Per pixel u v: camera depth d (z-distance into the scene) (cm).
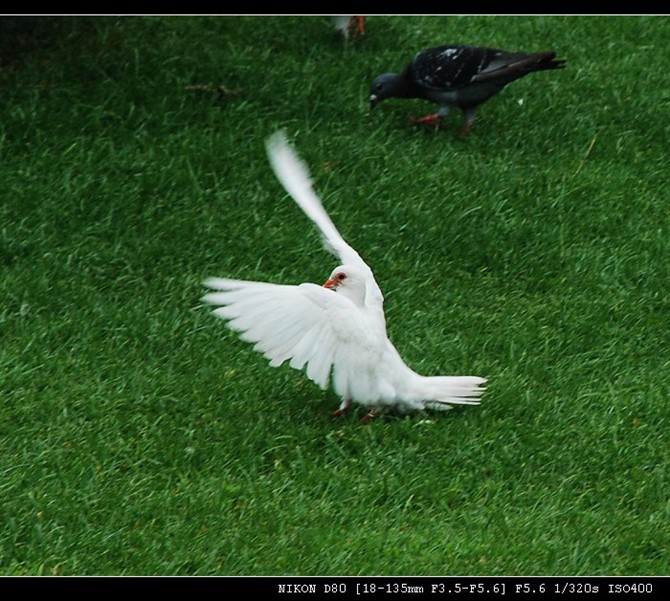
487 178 1554
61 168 1489
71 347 1193
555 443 1059
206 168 1519
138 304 1266
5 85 1647
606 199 1549
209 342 1201
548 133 1691
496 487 992
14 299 1260
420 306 1303
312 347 976
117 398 1101
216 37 1844
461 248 1416
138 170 1500
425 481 989
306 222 1441
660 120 1752
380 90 1659
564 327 1279
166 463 1014
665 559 916
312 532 918
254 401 1095
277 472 1000
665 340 1273
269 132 1605
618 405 1128
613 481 1013
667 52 1977
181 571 880
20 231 1372
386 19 1997
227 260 1355
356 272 1038
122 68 1705
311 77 1753
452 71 1608
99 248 1362
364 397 1025
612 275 1395
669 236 1487
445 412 1089
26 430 1050
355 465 1011
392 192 1512
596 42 1989
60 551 894
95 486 970
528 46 1950
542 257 1416
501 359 1205
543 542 918
